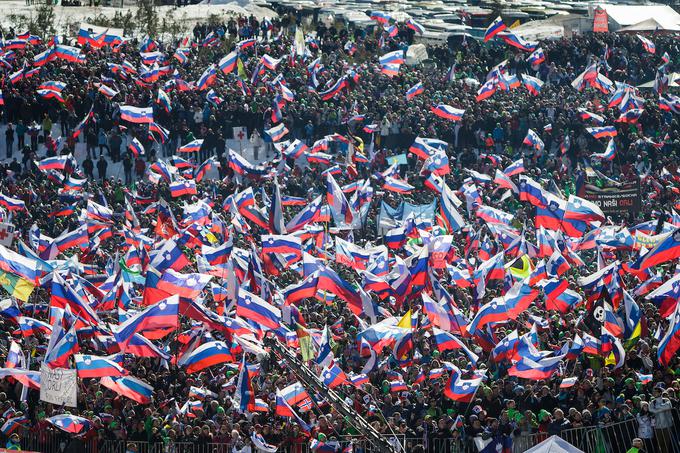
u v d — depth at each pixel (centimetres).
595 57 16850
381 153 14138
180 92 15425
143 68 16025
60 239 10650
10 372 7462
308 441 7000
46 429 7444
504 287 9162
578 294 8456
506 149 14688
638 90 16425
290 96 15075
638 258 9419
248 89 15500
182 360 7550
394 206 12456
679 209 12612
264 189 13050
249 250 9762
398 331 7694
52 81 15100
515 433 6631
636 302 8694
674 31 19225
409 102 15175
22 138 15000
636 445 5853
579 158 14712
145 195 13812
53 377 7056
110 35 17112
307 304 9406
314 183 13638
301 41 17200
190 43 17725
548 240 10069
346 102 15412
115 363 7362
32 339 8562
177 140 15238
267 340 5809
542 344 8112
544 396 7200
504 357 7338
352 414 5638
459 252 11050
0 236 10550
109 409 7531
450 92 15738
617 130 14825
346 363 8181
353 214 11562
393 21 19975
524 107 14975
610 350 7400
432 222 11269
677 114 15538
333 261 10450
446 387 7056
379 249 9681
